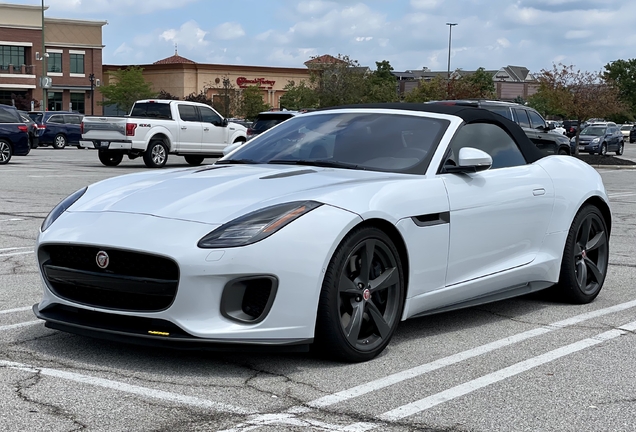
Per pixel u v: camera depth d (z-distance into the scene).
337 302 3.88
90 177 16.28
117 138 20.34
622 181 19.44
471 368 3.98
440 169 4.61
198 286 3.64
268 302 3.71
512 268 5.03
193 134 21.86
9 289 5.72
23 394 3.43
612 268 7.09
